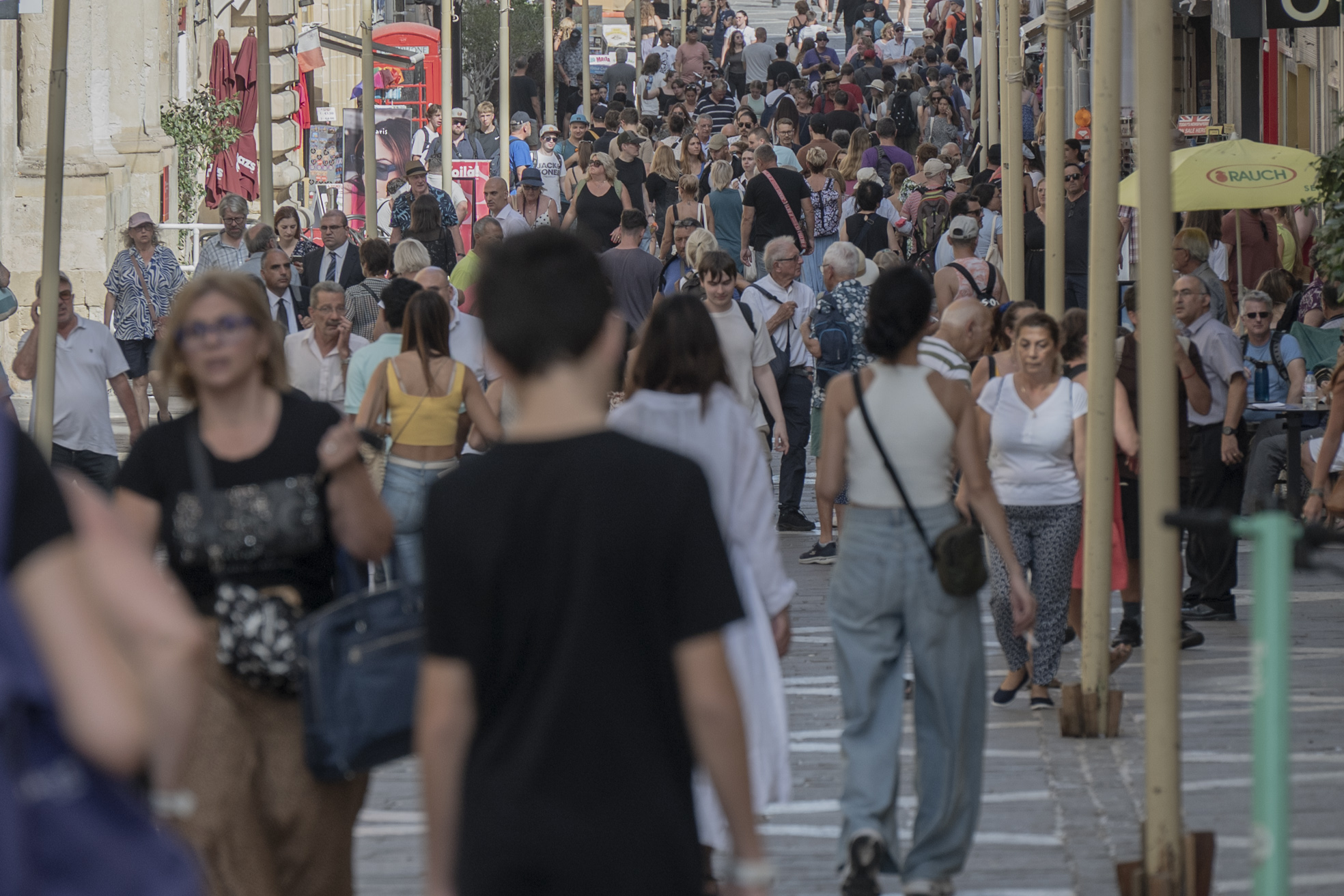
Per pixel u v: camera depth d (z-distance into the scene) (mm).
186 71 89375
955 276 38938
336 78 132750
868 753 16688
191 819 13062
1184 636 29156
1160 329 16266
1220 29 62250
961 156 90750
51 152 31078
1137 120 16562
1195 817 20094
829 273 37875
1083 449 24453
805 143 101688
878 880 17328
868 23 150750
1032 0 110500
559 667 8922
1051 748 23094
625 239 45594
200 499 13688
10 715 7180
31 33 67125
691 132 85250
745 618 9141
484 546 9023
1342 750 22547
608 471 9031
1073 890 17703
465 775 9117
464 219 83562
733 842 9203
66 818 7289
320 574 14078
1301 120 67375
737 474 16391
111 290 45312
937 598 16641
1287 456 36250
